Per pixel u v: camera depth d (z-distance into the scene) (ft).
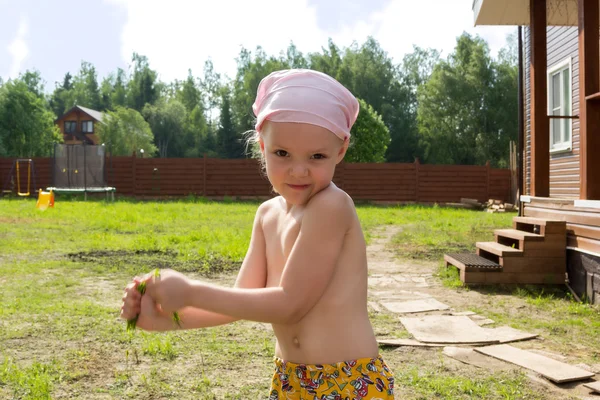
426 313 18.89
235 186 88.58
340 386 4.47
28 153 178.91
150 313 4.15
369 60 221.87
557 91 37.78
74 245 34.47
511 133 167.94
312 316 4.56
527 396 11.60
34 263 27.89
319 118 4.22
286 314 4.32
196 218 54.24
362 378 4.50
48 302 19.70
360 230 4.64
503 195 83.82
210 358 13.82
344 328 4.51
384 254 32.96
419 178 84.89
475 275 23.52
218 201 84.99
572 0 27.89
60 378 12.23
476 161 173.37
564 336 16.25
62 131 239.50
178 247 33.71
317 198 4.45
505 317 18.45
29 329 16.14
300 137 4.22
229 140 242.99
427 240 38.29
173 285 4.12
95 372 12.74
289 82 4.35
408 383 12.26
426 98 178.70
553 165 37.42
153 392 11.59
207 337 15.58
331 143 4.34
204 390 11.73
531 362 13.55
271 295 4.30
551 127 37.83
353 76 218.18
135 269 26.76
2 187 93.71
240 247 32.58
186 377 12.48
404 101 222.48
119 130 219.82
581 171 20.76
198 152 250.16
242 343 15.10
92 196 89.25
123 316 4.33
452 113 174.40
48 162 92.94
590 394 11.80
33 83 266.36
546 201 24.86
